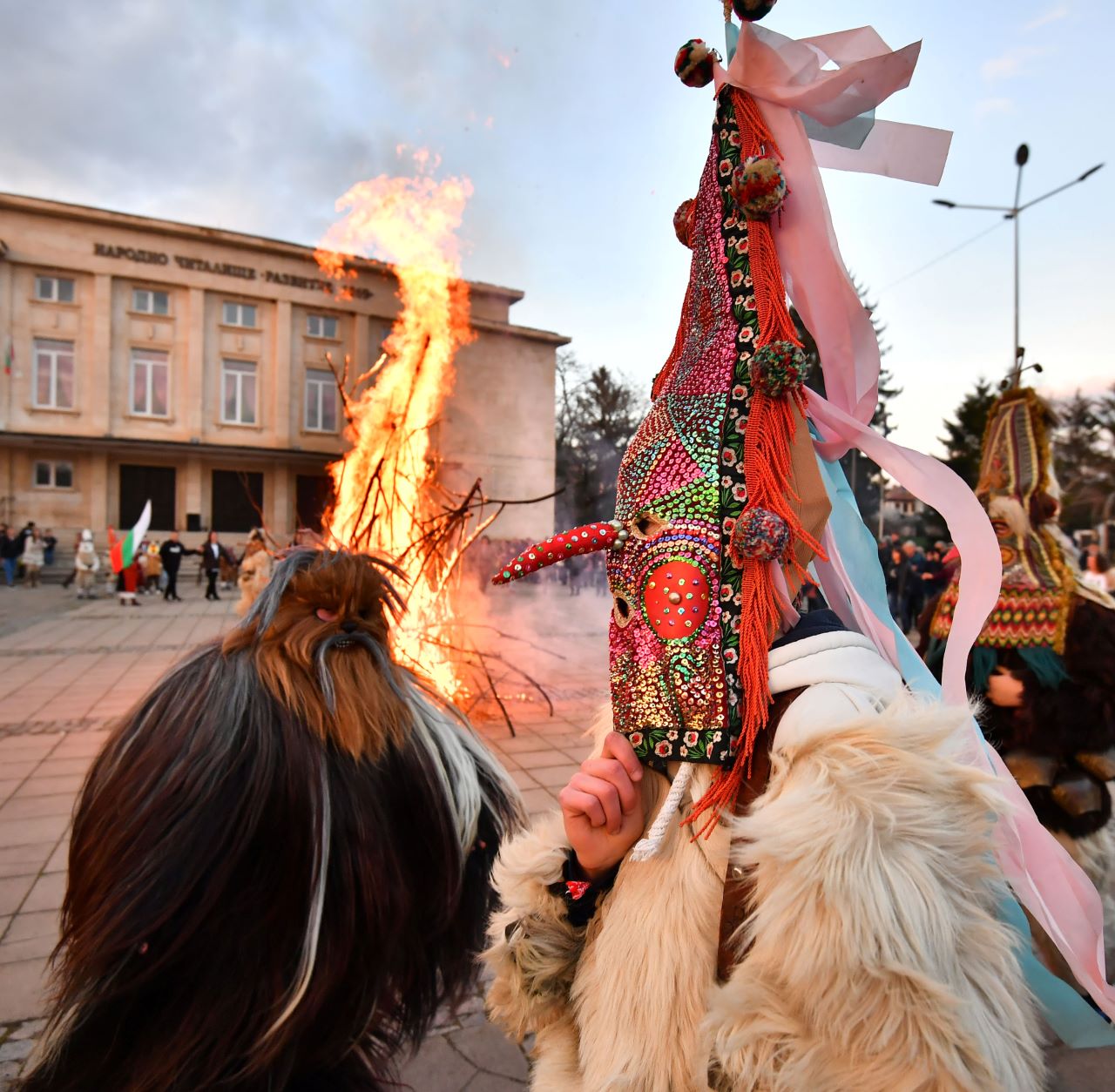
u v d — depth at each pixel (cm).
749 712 88
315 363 3067
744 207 100
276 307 3016
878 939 71
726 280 102
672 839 94
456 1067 228
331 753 107
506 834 129
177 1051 96
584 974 102
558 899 106
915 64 98
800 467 96
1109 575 1141
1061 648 245
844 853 73
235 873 99
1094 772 244
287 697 107
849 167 115
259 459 3050
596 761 99
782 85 101
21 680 834
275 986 99
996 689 254
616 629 102
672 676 93
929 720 82
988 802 79
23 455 2794
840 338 109
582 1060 98
